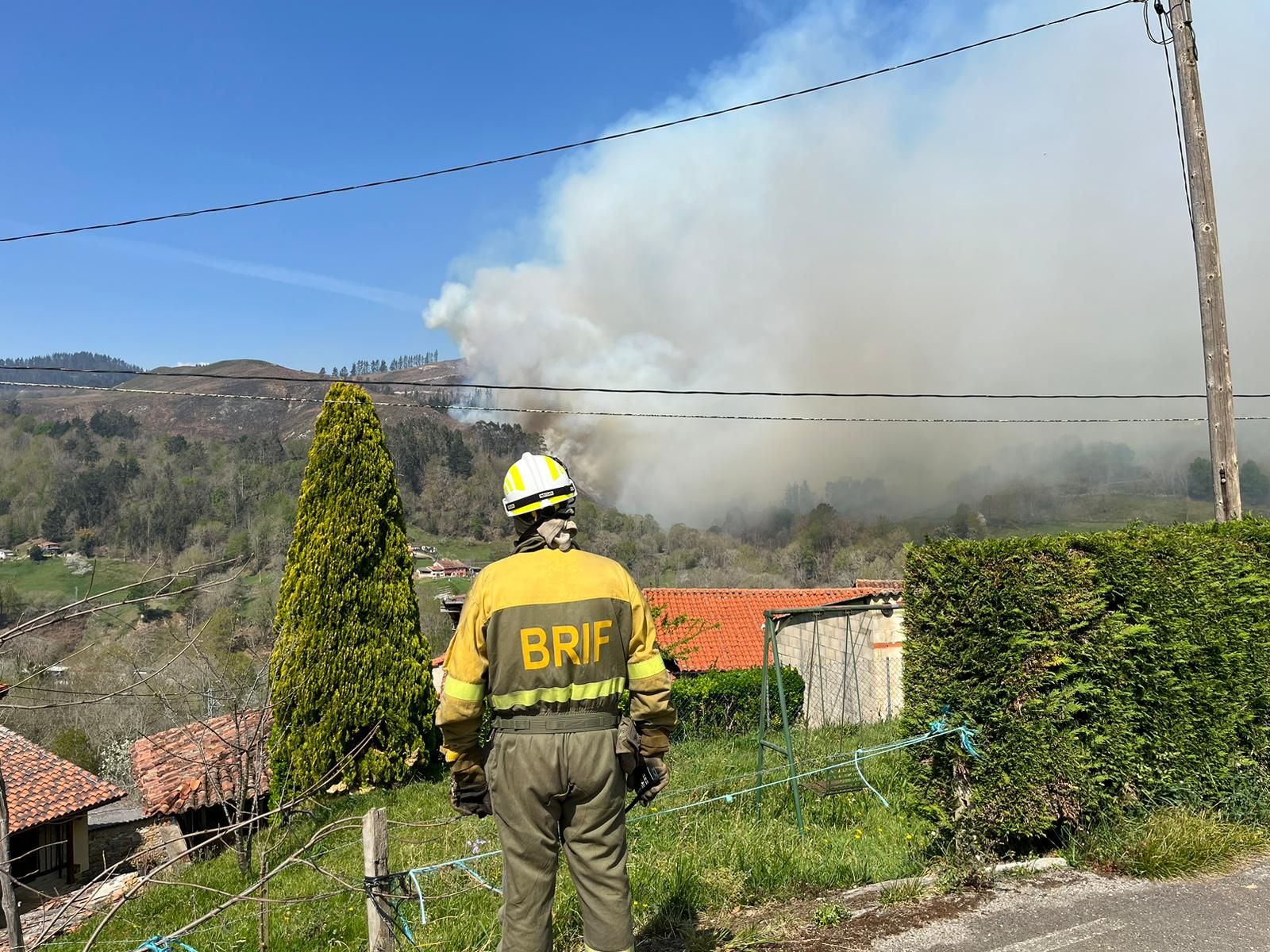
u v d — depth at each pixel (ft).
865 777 24.45
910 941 11.64
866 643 51.67
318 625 44.62
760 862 15.03
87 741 93.76
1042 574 15.02
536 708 8.16
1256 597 17.34
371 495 46.85
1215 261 26.61
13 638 10.96
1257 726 17.08
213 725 35.99
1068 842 15.14
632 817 20.42
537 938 8.16
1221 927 11.87
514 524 8.98
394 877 10.90
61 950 14.97
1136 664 15.67
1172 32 27.58
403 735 45.80
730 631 76.48
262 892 17.16
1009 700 14.83
